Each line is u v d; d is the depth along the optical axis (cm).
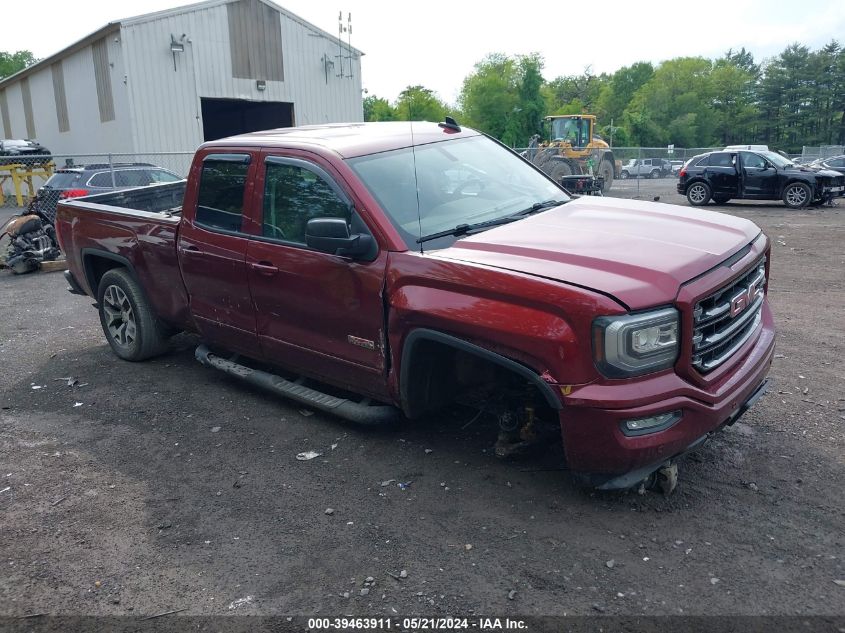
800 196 2031
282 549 347
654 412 318
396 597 306
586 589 304
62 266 1222
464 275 356
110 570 337
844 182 2094
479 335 349
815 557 318
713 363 347
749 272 378
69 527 376
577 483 381
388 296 392
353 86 2809
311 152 445
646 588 302
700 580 306
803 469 397
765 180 2078
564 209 449
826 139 10062
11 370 646
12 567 342
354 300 412
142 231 572
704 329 342
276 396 550
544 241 375
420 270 376
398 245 393
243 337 506
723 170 2138
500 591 306
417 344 386
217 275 504
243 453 454
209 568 335
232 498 399
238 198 488
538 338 327
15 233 1210
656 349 319
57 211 677
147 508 392
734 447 427
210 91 2403
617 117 11538
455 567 324
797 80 10331
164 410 532
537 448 421
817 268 1034
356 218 410
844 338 653
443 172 459
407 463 427
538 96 4272
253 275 473
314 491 401
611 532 344
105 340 736
